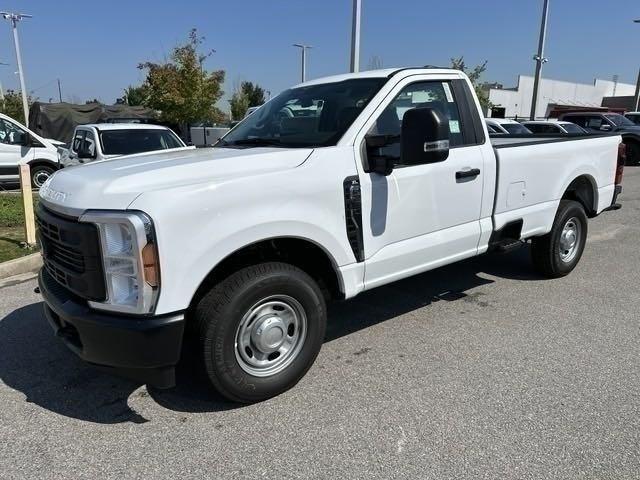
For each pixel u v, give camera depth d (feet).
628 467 9.08
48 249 10.66
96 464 9.25
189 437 10.00
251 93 192.75
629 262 21.59
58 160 45.47
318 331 11.57
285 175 10.52
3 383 12.03
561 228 18.12
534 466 9.11
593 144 18.89
